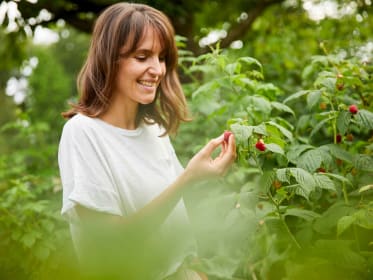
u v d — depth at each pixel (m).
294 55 4.46
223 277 2.06
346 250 1.76
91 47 1.66
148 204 1.50
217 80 2.38
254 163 1.79
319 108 2.42
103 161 1.53
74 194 1.44
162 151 1.76
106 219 1.49
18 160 3.61
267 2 5.16
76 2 4.80
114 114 1.65
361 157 1.87
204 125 3.23
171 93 1.76
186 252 1.77
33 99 10.67
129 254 1.37
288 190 1.70
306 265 1.70
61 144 1.56
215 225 2.14
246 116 2.21
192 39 4.74
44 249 2.43
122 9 1.61
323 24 4.64
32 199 3.13
